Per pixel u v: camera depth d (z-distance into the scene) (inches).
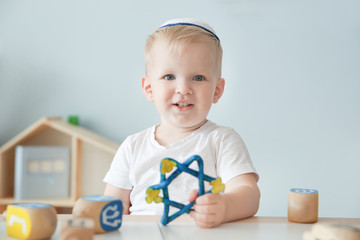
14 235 21.3
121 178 39.5
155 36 38.2
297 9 92.0
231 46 92.4
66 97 94.1
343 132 91.4
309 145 91.6
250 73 92.3
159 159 37.5
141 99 93.4
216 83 38.2
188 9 93.3
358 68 91.1
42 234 20.9
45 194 80.4
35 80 94.9
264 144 92.0
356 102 91.2
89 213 21.9
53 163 81.0
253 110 92.0
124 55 93.9
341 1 91.5
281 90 92.0
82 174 82.9
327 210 91.6
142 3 93.7
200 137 37.9
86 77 94.0
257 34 92.3
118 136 93.5
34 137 87.2
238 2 92.6
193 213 24.5
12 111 95.1
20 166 78.6
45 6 94.7
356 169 91.0
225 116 92.3
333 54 91.7
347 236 18.7
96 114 93.8
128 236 21.8
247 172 34.1
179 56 35.6
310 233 20.0
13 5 95.1
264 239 21.6
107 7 94.0
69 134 86.4
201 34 36.6
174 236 21.9
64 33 94.3
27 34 95.0
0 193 81.5
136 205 37.2
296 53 92.0
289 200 26.4
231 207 25.8
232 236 22.1
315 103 91.7
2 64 95.3
